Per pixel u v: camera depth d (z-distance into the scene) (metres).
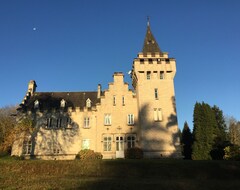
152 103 44.94
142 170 30.55
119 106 48.25
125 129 46.88
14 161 33.25
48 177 27.80
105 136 46.66
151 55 47.84
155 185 23.72
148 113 44.34
